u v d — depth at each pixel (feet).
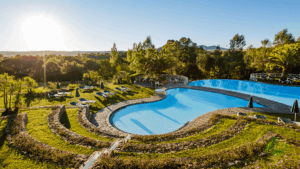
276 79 97.25
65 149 22.35
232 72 137.90
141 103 55.93
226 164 17.62
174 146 23.11
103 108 49.57
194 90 75.66
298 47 91.25
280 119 35.06
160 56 100.73
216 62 152.97
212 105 55.21
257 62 137.90
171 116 46.14
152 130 38.17
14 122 29.73
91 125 33.71
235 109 46.14
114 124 40.93
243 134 26.48
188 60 178.09
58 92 62.85
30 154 20.21
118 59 216.54
